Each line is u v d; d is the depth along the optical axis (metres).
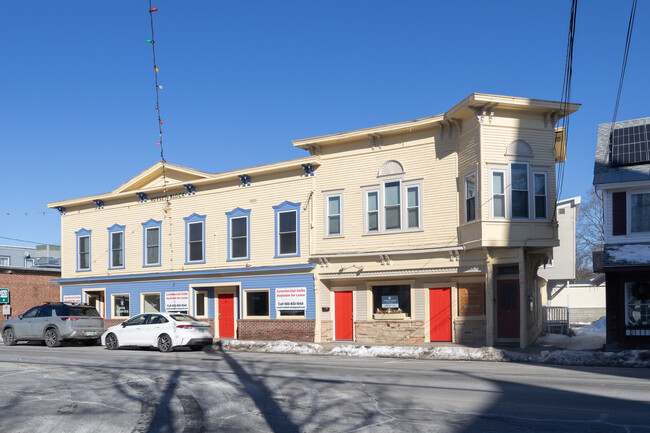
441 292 23.78
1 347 26.55
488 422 9.41
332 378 14.29
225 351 23.33
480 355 18.97
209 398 11.91
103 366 17.52
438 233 23.22
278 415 10.28
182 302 30.23
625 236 20.56
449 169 23.22
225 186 29.22
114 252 33.12
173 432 9.25
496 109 21.50
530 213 21.55
